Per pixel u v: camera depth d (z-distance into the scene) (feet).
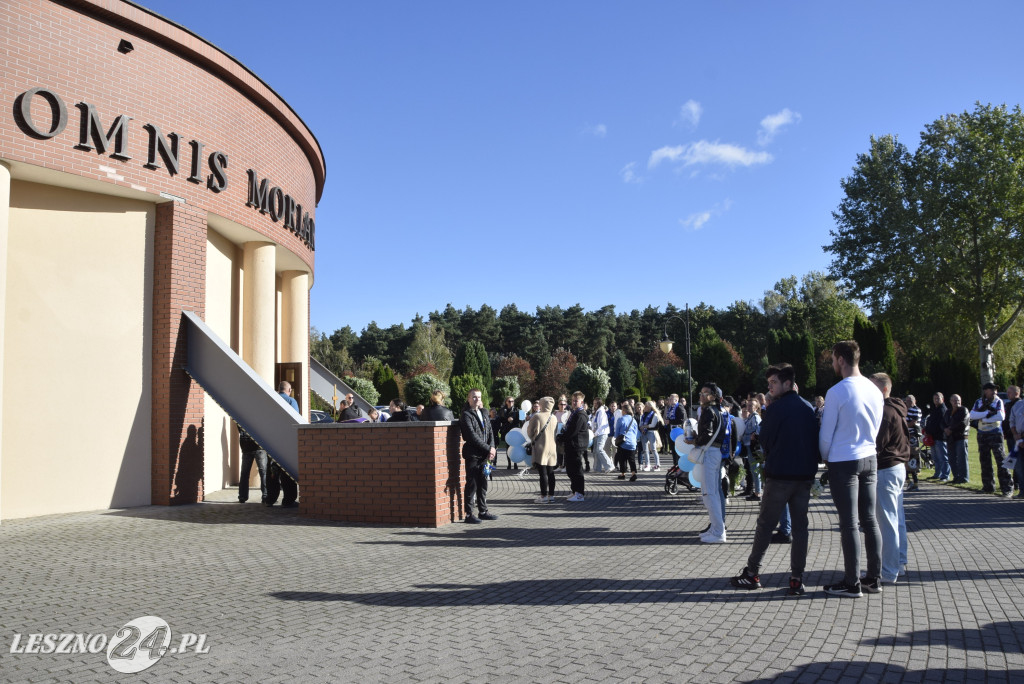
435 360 216.74
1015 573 20.11
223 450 45.52
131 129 35.04
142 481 35.88
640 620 16.12
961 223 122.52
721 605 17.26
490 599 18.07
